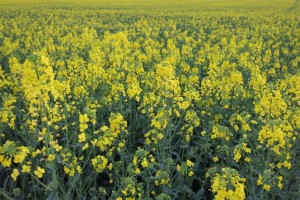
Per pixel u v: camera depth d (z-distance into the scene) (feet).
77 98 25.13
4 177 19.94
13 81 28.17
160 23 92.48
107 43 34.65
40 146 21.39
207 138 21.16
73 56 37.47
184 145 20.80
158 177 15.81
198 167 21.16
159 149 20.16
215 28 83.82
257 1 176.35
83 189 18.62
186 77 33.24
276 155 17.65
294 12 123.13
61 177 17.81
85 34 44.47
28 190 18.81
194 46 50.08
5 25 80.07
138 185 15.93
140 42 58.44
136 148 24.08
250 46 47.80
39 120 20.63
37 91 13.11
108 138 17.57
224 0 186.50
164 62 20.86
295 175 19.44
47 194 16.84
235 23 98.53
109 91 26.76
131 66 29.30
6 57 43.70
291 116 22.06
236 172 11.79
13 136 24.17
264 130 16.14
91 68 27.91
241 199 11.03
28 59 13.11
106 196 19.51
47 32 63.87
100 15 112.37
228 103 26.40
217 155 20.45
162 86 21.13
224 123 25.62
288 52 54.29
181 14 114.83
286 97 25.71
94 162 16.35
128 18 106.32
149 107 24.03
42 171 12.84
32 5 138.82
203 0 186.60
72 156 18.10
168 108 20.43
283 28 81.87
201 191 18.54
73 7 138.10
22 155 12.46
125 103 26.35
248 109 27.09
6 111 18.83
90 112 16.80
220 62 42.09
